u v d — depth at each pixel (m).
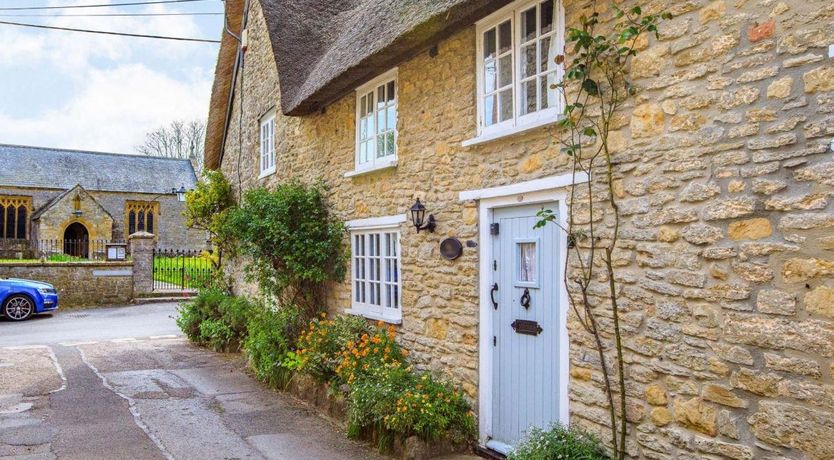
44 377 8.61
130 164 41.25
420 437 5.38
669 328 3.85
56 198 34.84
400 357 6.72
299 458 5.43
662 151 3.93
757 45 3.43
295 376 7.70
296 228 8.82
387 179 7.36
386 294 7.48
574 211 4.58
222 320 11.19
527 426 5.11
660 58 3.96
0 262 17.67
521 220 5.25
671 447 3.82
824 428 3.05
